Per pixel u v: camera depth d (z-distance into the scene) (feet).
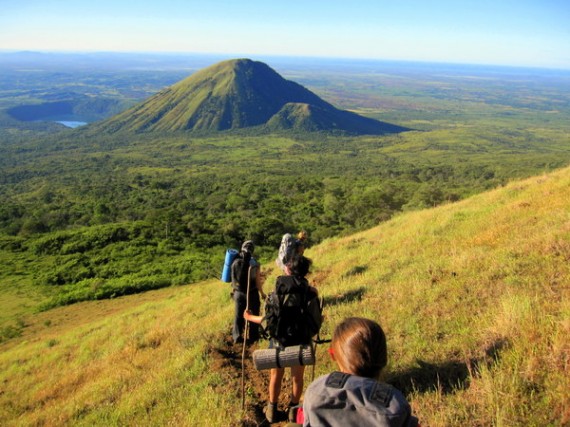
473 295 21.72
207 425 17.49
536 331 15.40
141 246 167.22
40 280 139.23
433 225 44.37
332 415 6.88
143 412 21.74
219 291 53.93
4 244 180.86
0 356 65.57
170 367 26.50
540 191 46.26
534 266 23.08
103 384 29.68
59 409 28.12
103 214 291.38
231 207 275.39
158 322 47.83
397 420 6.59
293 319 14.38
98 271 143.54
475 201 55.57
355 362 7.41
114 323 61.87
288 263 14.79
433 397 14.46
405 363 17.12
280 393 18.90
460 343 17.19
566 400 11.72
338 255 45.98
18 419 30.09
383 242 45.34
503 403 12.56
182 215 251.60
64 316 99.09
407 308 22.43
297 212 239.50
